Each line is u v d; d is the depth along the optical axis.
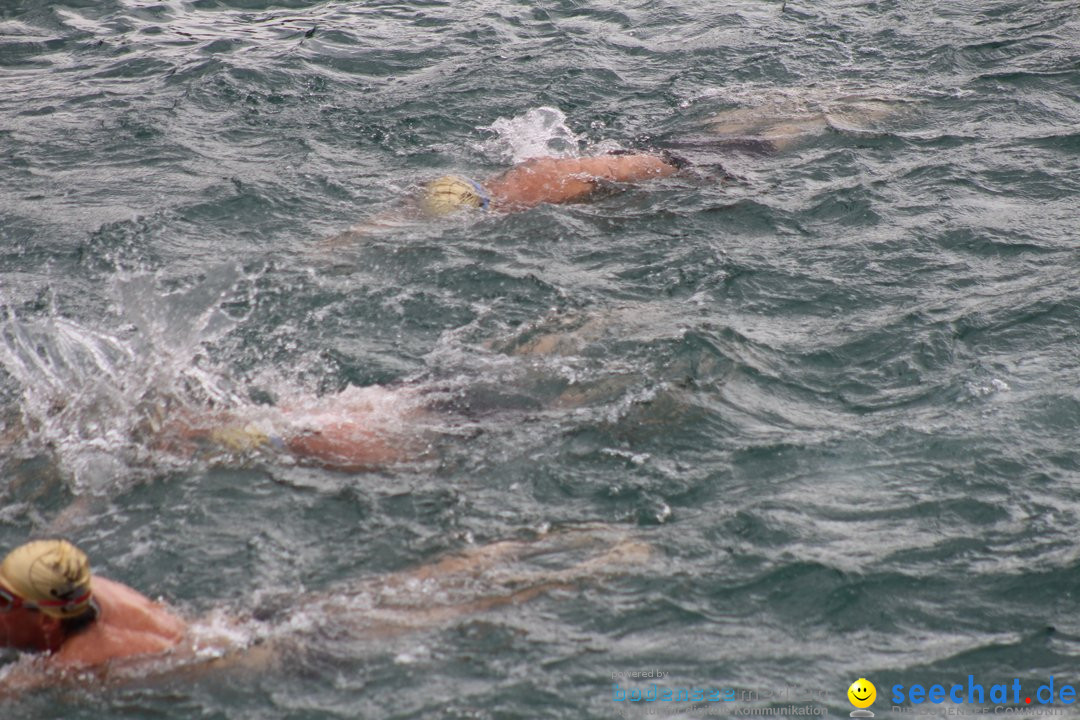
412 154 37.09
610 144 37.88
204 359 24.05
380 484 20.05
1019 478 19.89
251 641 16.12
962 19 49.84
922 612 16.80
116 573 17.70
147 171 35.25
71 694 14.98
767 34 49.31
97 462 20.31
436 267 28.77
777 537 18.48
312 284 27.81
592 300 26.97
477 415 22.17
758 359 24.12
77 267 28.67
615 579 17.52
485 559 18.06
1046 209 31.55
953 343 24.50
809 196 32.88
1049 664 15.73
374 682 15.40
